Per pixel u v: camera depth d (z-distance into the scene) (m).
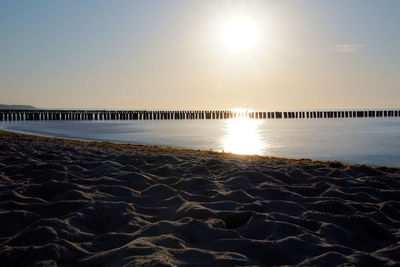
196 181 4.93
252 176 5.39
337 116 60.03
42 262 2.29
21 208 3.62
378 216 3.42
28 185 4.53
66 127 31.47
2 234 3.00
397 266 2.28
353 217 3.27
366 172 6.00
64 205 3.63
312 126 33.16
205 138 19.33
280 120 53.47
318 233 2.90
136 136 20.62
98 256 2.42
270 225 3.02
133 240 2.69
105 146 11.13
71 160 7.03
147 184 4.75
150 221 3.36
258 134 22.41
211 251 2.46
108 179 4.95
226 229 2.94
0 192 4.22
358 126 32.81
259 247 2.56
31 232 2.78
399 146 14.80
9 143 10.20
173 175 5.65
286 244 2.61
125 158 7.18
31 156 7.44
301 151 13.23
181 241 2.65
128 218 3.29
